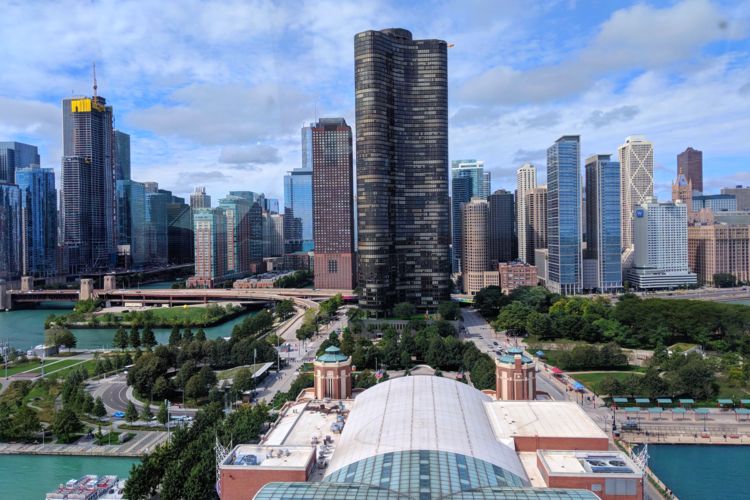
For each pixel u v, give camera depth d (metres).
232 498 161.38
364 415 196.88
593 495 135.25
